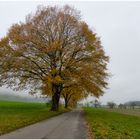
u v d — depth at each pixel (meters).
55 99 54.09
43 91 51.94
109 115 53.16
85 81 48.12
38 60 49.78
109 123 31.81
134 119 46.38
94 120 34.81
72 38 50.06
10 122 25.75
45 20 50.75
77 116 43.69
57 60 49.16
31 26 50.19
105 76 50.19
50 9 51.53
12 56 48.81
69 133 20.09
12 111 46.44
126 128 27.94
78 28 49.94
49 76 46.75
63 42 49.47
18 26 50.78
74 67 48.81
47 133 19.69
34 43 48.69
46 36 50.22
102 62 50.31
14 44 49.53
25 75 49.84
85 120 34.34
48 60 49.97
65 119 35.25
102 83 49.97
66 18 50.59
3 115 34.97
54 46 47.38
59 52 49.31
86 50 49.53
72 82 48.59
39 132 20.12
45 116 37.41
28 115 36.44
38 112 45.47
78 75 47.97
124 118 46.59
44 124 26.73
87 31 49.69
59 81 45.72
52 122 29.53
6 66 48.88
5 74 49.50
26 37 48.62
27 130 21.19
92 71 48.53
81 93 54.12
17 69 49.06
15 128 22.28
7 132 19.73
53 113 46.47
